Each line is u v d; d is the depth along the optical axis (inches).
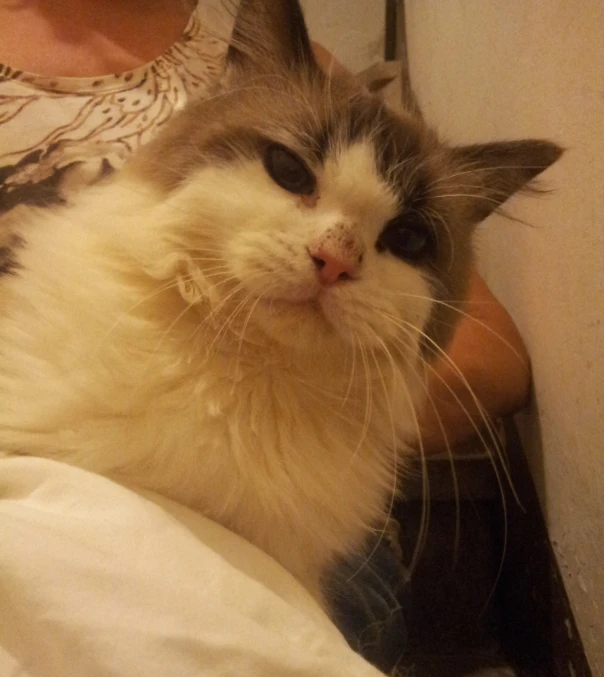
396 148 21.9
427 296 22.3
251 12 23.9
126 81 33.4
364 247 19.6
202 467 17.8
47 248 20.8
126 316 18.6
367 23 54.6
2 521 13.9
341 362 20.5
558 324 29.2
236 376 18.8
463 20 45.0
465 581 38.5
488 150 26.2
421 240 22.3
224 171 20.1
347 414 20.9
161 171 21.1
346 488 20.2
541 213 31.7
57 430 17.8
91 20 35.9
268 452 18.6
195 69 35.8
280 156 20.6
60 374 18.4
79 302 19.0
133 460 17.5
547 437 31.5
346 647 15.0
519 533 36.5
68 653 12.1
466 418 32.3
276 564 17.1
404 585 31.1
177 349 18.6
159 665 12.0
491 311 34.9
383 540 32.7
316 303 19.0
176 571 14.1
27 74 32.1
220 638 12.8
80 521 14.5
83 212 21.7
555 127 27.2
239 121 21.4
